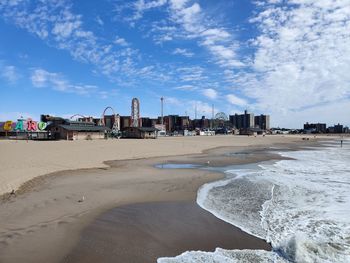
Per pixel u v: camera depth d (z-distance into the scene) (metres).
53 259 8.23
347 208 14.32
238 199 15.95
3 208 12.57
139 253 8.85
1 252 8.46
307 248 9.12
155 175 23.12
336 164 34.25
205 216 12.69
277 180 22.17
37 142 52.28
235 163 34.44
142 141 65.94
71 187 17.52
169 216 12.59
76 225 10.96
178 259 8.52
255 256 8.79
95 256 8.54
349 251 9.19
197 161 35.34
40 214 11.98
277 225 11.63
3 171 20.72
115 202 14.51
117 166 28.52
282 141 102.88
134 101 104.00
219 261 8.42
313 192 17.94
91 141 59.69
